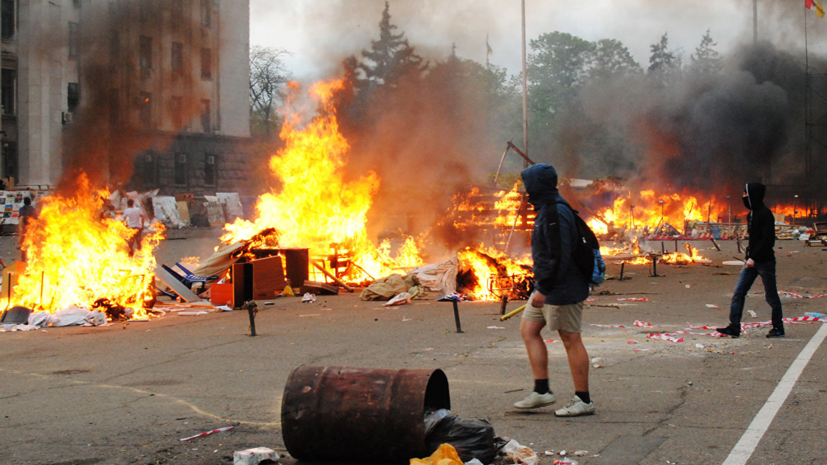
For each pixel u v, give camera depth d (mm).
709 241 31297
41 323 9000
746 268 7586
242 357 6820
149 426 4492
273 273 12156
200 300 11547
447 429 3686
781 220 39938
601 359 6289
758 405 4730
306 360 6641
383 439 3631
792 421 4324
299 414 3717
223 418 4676
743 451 3771
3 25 34250
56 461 3807
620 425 4348
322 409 3695
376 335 8078
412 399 3627
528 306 4805
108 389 5531
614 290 12656
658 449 3859
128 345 7578
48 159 34219
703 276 15195
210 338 8000
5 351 7258
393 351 7035
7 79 34688
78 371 6227
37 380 5871
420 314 9906
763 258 7441
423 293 12008
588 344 7246
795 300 10812
